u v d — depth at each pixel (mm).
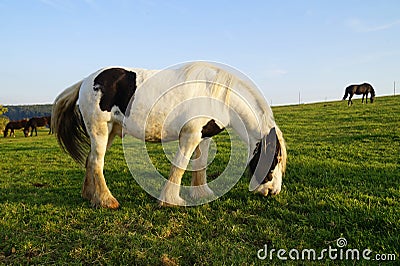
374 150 9109
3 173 8734
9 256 3682
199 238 3980
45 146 15977
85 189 5496
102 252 3705
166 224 4426
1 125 39031
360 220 4164
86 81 5273
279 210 4707
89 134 5293
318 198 5070
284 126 16250
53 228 4355
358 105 24969
